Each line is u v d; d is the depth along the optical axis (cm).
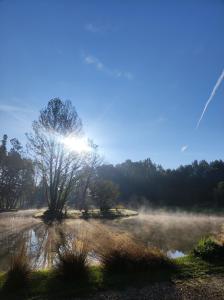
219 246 991
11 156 6147
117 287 732
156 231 2133
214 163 9444
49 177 3641
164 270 859
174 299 672
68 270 765
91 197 4562
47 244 1399
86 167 3897
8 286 705
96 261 919
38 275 781
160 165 10550
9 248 1343
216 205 7200
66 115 3700
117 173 8875
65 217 3231
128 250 881
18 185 6519
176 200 8288
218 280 797
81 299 663
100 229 2050
